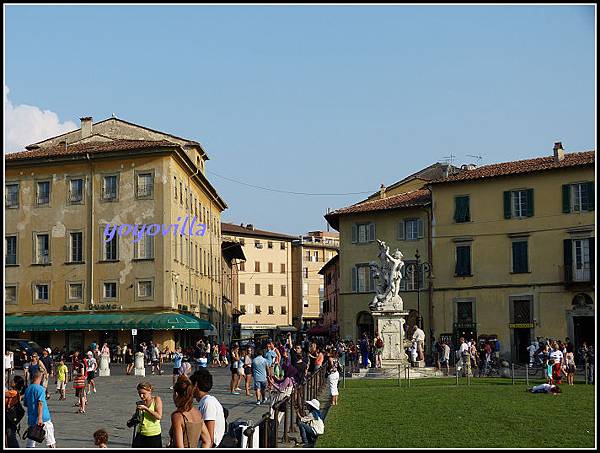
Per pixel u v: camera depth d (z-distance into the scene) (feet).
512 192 222.69
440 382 144.56
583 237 210.79
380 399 112.16
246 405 107.86
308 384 93.91
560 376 131.64
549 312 214.69
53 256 234.99
